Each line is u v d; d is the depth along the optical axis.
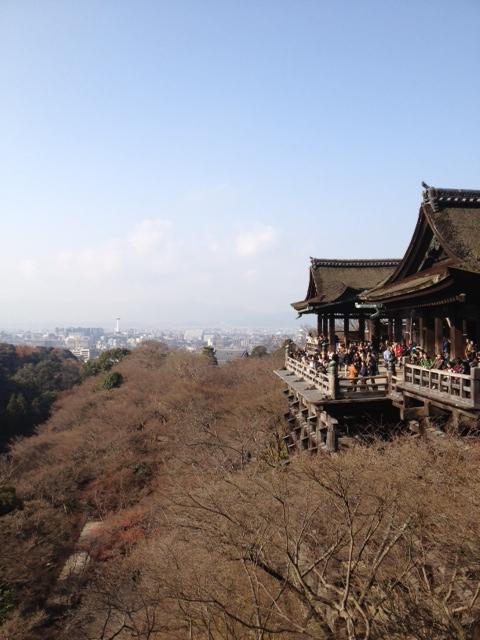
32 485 36.81
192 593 11.47
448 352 18.69
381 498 10.49
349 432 19.73
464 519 9.95
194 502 13.63
